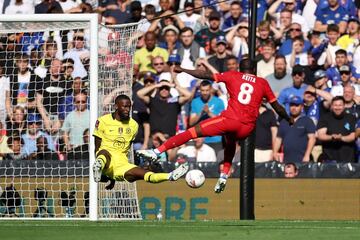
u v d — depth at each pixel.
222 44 49.19
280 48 49.50
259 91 31.00
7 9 53.66
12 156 46.31
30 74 47.03
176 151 46.78
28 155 46.19
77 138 45.97
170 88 48.31
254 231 26.45
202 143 46.69
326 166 43.41
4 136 46.41
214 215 43.06
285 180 43.38
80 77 46.66
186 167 30.75
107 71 42.56
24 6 53.66
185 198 43.28
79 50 47.12
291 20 50.50
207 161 45.03
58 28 41.75
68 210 42.44
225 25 50.66
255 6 38.47
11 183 42.81
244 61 31.86
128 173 31.94
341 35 49.88
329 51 49.25
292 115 46.94
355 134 47.03
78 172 42.59
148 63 49.62
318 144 47.12
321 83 48.06
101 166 31.72
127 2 52.53
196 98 48.09
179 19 50.94
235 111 30.95
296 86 47.75
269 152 47.00
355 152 47.12
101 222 33.78
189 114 48.09
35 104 46.56
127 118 33.44
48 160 42.94
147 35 49.97
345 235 25.17
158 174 31.20
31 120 46.50
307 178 43.41
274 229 27.62
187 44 49.81
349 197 43.44
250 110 30.95
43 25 41.75
